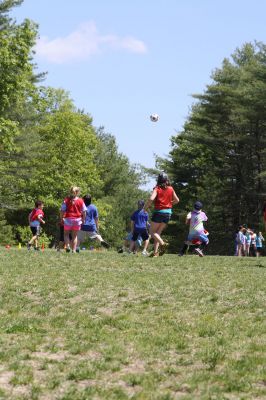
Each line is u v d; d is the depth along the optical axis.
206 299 9.80
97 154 94.88
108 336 7.39
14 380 5.67
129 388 5.55
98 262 15.21
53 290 10.48
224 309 8.98
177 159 70.44
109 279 11.75
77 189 19.83
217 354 6.52
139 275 12.46
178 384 5.59
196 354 6.59
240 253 37.56
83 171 70.06
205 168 67.44
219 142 60.97
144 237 21.44
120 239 89.62
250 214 61.81
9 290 10.49
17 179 60.50
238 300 9.74
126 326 7.89
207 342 7.11
